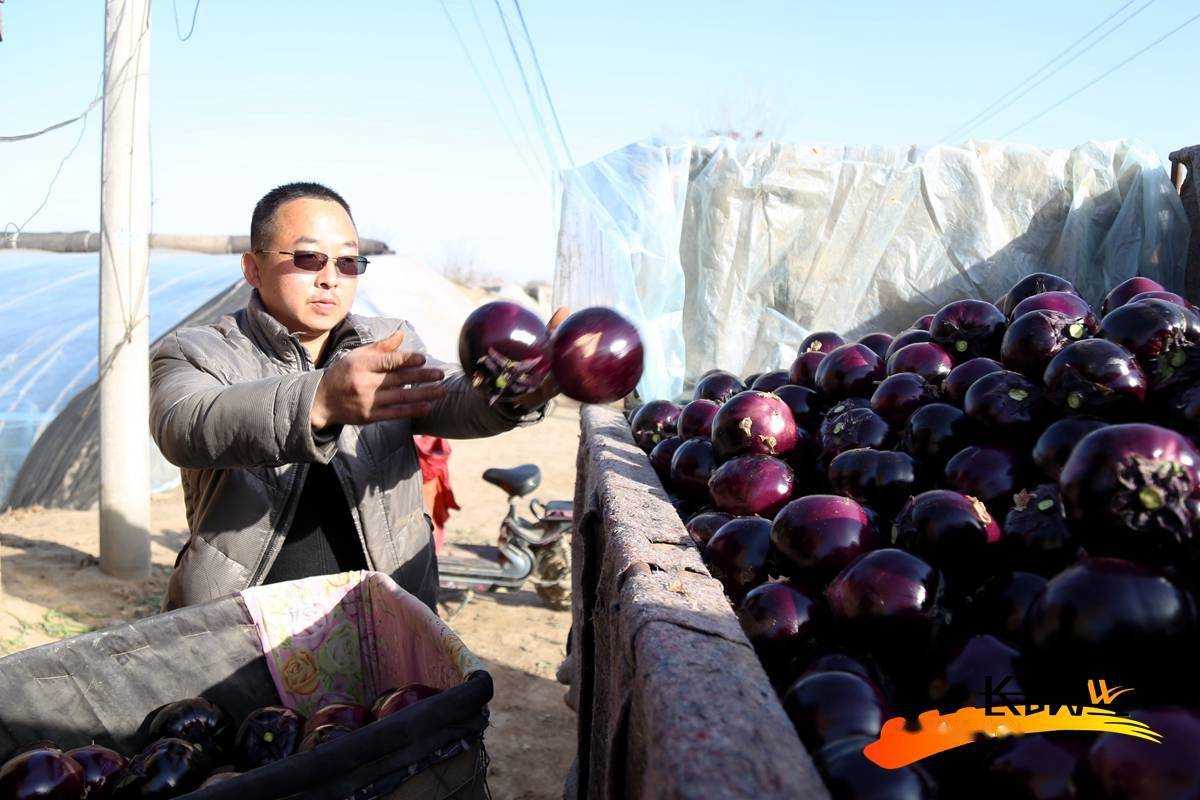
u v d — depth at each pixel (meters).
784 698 1.44
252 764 2.32
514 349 1.82
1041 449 1.79
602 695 2.28
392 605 2.57
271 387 2.01
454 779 1.97
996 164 5.92
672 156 6.02
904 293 6.07
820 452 2.73
